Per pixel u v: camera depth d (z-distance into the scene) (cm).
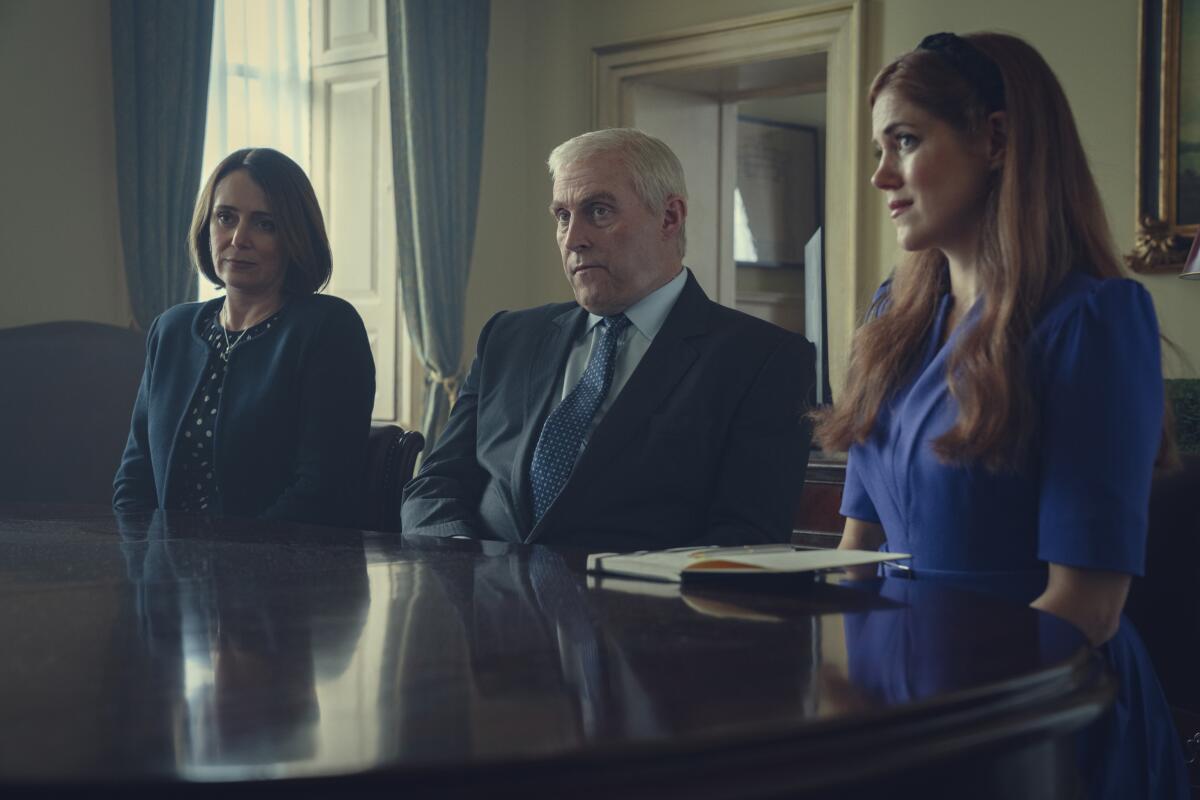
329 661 100
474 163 614
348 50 592
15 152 470
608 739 76
